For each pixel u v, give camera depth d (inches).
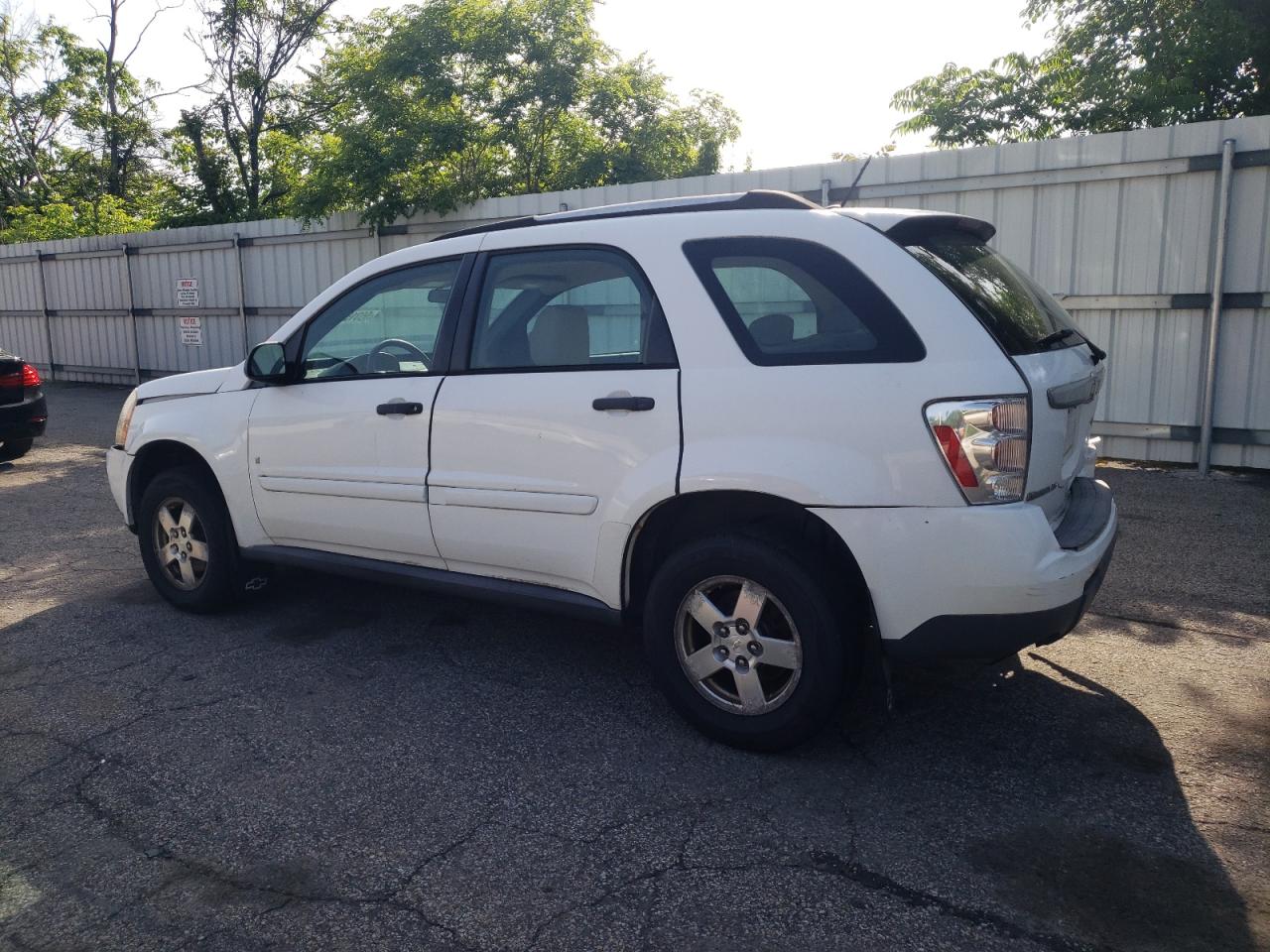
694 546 138.9
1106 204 323.3
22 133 1397.6
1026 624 122.7
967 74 676.7
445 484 162.2
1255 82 605.0
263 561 196.7
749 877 111.7
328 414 177.2
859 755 140.3
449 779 135.4
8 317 745.6
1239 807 124.5
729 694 142.2
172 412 203.3
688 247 142.4
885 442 124.3
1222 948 98.3
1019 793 129.0
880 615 127.3
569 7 662.5
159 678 172.9
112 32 1355.8
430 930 103.4
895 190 356.8
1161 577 216.4
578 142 709.3
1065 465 137.3
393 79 593.3
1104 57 643.5
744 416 132.7
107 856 118.3
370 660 179.9
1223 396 313.7
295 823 124.8
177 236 609.6
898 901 106.7
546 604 156.9
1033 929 101.7
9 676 174.7
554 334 153.6
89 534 280.2
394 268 175.2
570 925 103.7
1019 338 129.4
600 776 135.5
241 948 101.1
